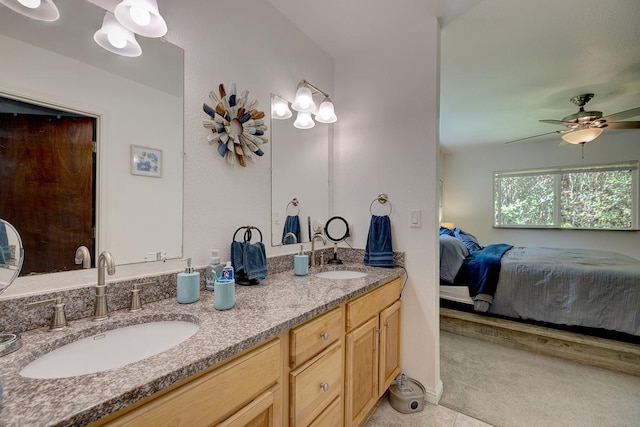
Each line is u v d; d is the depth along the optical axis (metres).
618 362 2.20
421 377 1.86
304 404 1.04
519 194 4.97
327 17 1.82
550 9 1.72
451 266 3.06
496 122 3.81
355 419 1.38
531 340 2.51
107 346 0.88
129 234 1.10
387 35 1.99
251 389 0.82
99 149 1.03
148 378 0.59
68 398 0.52
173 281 1.18
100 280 0.94
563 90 2.84
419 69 1.90
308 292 1.30
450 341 2.71
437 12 1.77
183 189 1.27
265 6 1.68
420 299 1.88
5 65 0.84
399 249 1.96
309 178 2.05
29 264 0.87
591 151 4.41
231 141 1.47
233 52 1.49
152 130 1.17
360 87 2.16
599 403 1.81
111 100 1.06
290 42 1.86
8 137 0.84
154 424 0.60
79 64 0.99
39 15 0.91
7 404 0.51
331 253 2.19
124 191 1.09
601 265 2.62
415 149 1.91
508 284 2.76
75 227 0.97
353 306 1.35
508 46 2.12
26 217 0.87
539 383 2.02
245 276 1.40
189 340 0.78
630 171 4.17
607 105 3.19
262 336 0.84
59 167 0.94
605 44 2.08
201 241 1.34
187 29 1.29
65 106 0.96
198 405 0.68
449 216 5.60
